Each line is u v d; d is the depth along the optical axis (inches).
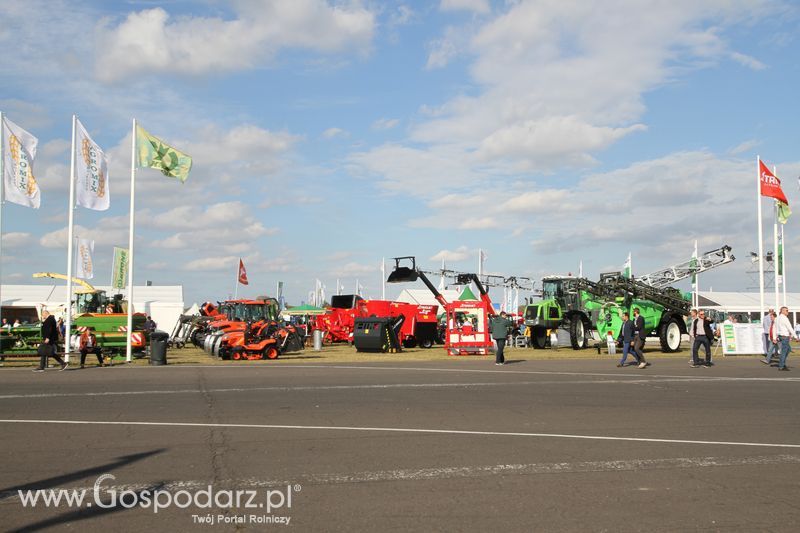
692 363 951.0
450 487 284.5
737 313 2443.4
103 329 1106.1
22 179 925.8
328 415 474.6
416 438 390.3
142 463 327.6
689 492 278.5
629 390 634.2
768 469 319.3
